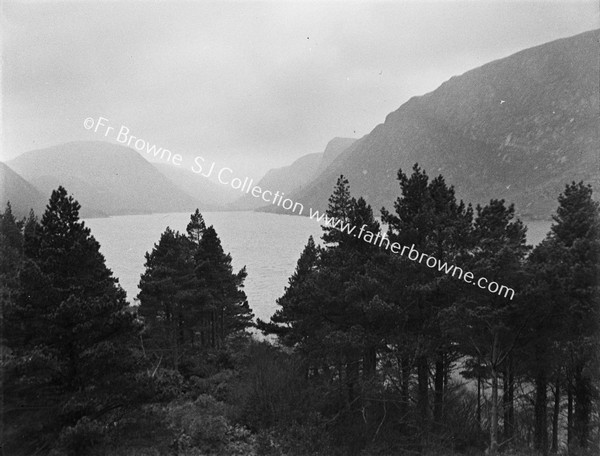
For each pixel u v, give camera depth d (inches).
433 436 540.4
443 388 640.4
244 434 557.3
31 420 352.8
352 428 557.3
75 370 382.9
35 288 376.8
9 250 470.6
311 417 587.8
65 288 398.0
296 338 820.0
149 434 410.6
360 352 585.6
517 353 568.1
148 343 937.5
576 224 571.2
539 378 590.2
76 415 362.6
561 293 470.9
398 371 581.3
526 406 722.2
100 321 391.9
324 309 618.2
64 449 335.0
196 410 608.4
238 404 650.2
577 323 512.7
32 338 376.5
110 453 355.6
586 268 490.6
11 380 347.6
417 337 552.4
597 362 506.3
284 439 539.5
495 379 497.0
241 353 975.6
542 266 484.4
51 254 396.2
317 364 682.8
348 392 623.8
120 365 400.8
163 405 605.0
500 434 598.2
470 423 614.5
